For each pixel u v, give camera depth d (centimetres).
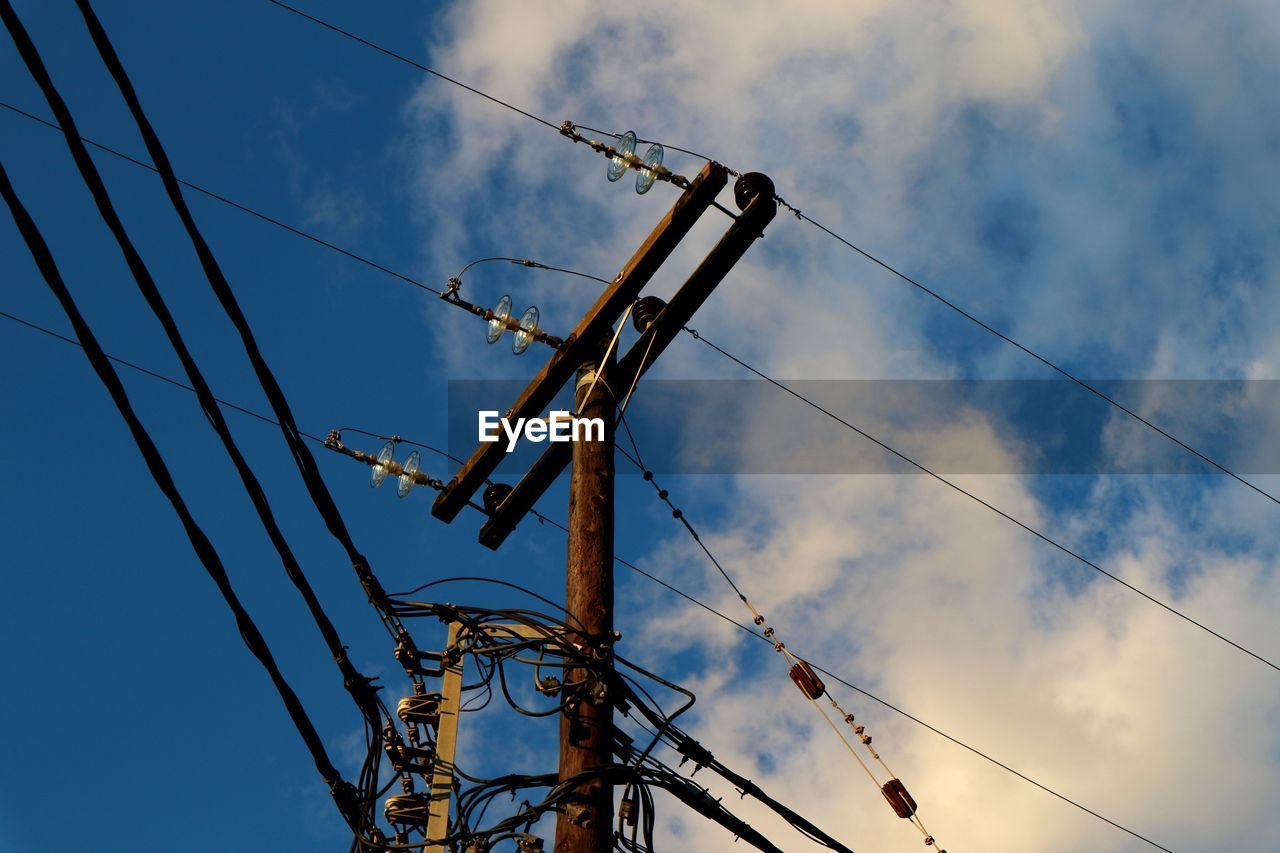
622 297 1084
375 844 888
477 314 1105
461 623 991
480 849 878
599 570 969
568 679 918
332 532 939
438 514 1126
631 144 1072
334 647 924
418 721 987
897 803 1084
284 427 893
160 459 802
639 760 923
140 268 770
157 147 768
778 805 997
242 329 845
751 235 1080
